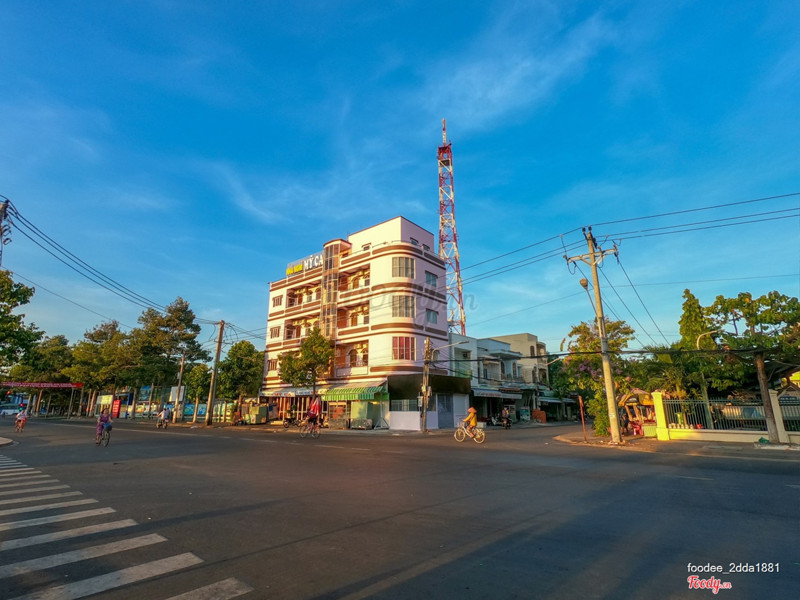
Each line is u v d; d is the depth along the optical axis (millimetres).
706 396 23188
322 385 37094
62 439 21578
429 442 20719
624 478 9945
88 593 3834
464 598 3721
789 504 7242
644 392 25141
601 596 3766
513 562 4559
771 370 19281
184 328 52469
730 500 7555
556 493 8148
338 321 39094
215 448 17172
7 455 14648
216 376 39688
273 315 46438
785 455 14883
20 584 4016
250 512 6703
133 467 11734
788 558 4676
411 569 4367
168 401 55438
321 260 42406
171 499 7652
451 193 45688
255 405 43875
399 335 33562
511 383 48375
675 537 5406
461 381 35625
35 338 20703
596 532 5621
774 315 19500
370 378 34062
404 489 8547
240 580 4113
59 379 64062
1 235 14219
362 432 29500
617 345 23875
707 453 15742
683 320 24406
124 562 4586
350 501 7465
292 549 4984
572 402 57531
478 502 7367
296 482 9375
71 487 8805
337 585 3992
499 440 22766
